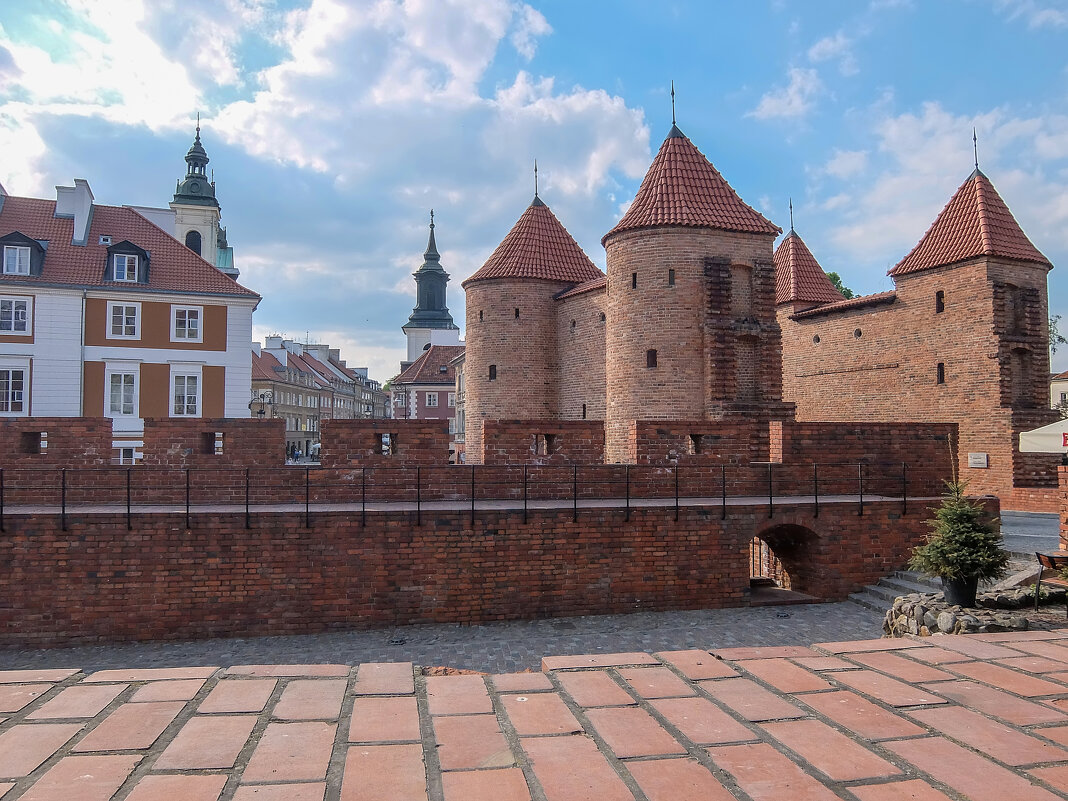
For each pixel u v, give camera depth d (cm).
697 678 589
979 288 2728
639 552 1401
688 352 2648
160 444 1442
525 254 3762
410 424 1507
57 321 3441
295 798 388
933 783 410
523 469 1548
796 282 3753
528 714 511
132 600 1231
